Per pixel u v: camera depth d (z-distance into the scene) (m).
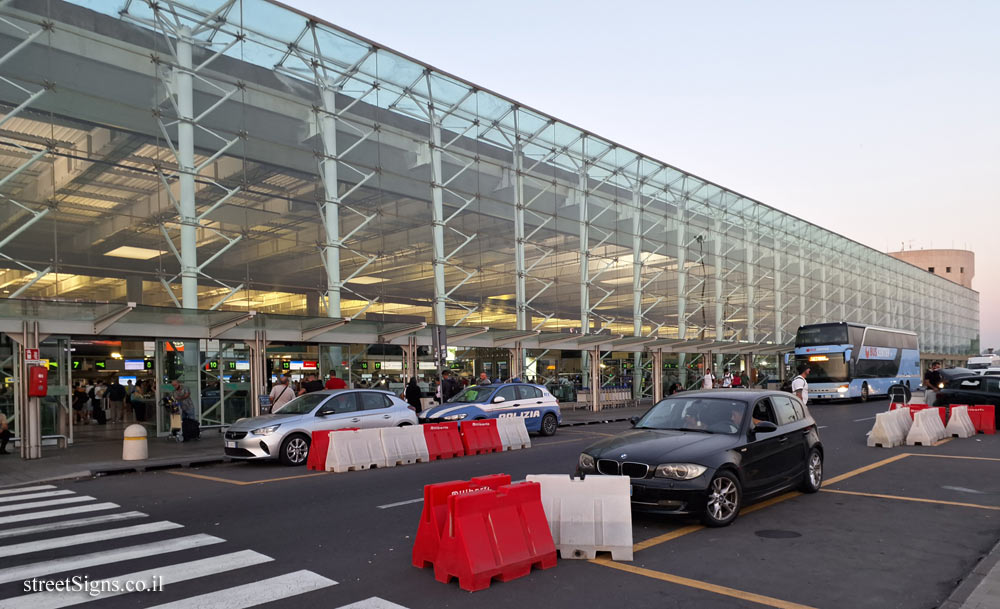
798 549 6.81
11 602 5.36
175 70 18.39
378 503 9.30
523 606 5.24
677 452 7.75
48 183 16.16
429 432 13.96
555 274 28.95
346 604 5.28
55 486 11.41
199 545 7.09
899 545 6.95
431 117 24.52
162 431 18.73
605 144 31.70
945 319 72.62
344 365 21.61
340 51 22.08
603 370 31.56
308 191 20.95
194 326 17.67
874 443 15.12
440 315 24.20
